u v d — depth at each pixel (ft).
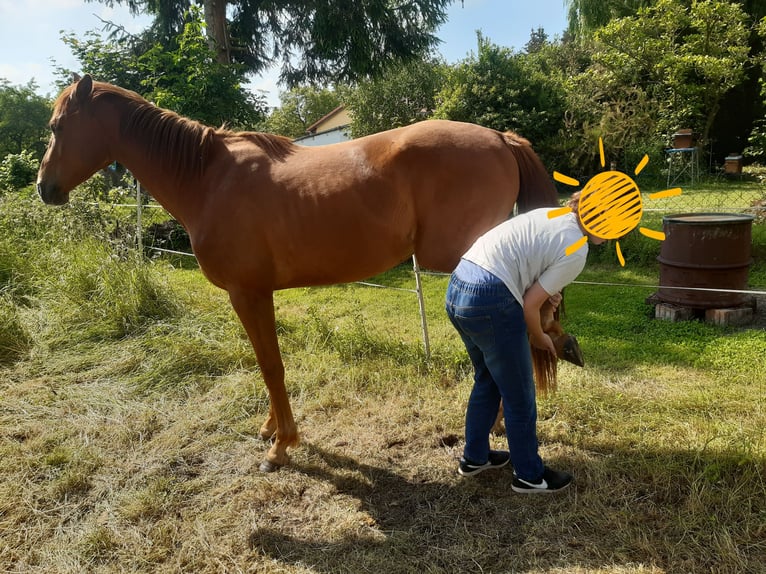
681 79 46.78
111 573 6.49
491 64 50.72
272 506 7.67
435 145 7.68
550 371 7.45
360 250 7.91
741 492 6.84
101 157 8.93
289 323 15.07
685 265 14.02
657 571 5.89
